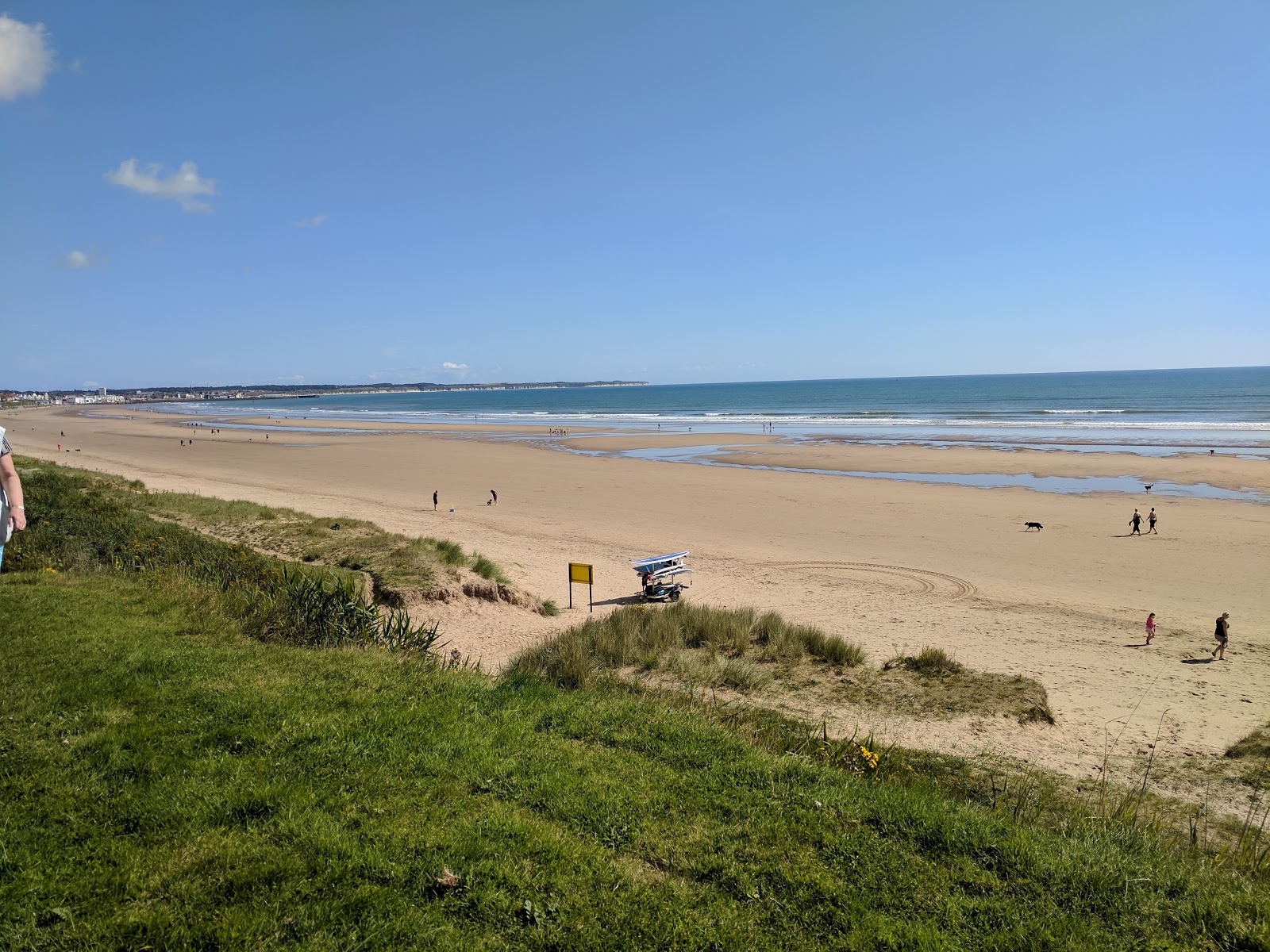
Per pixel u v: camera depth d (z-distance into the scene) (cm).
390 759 567
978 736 1092
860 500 3675
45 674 680
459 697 729
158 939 365
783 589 2184
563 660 1200
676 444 6762
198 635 885
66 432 9756
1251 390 13950
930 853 514
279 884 411
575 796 544
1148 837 639
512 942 392
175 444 7394
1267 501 3425
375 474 4825
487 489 4134
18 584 1032
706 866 473
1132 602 2034
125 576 1232
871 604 2028
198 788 497
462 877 432
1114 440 6141
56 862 411
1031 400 13138
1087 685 1424
